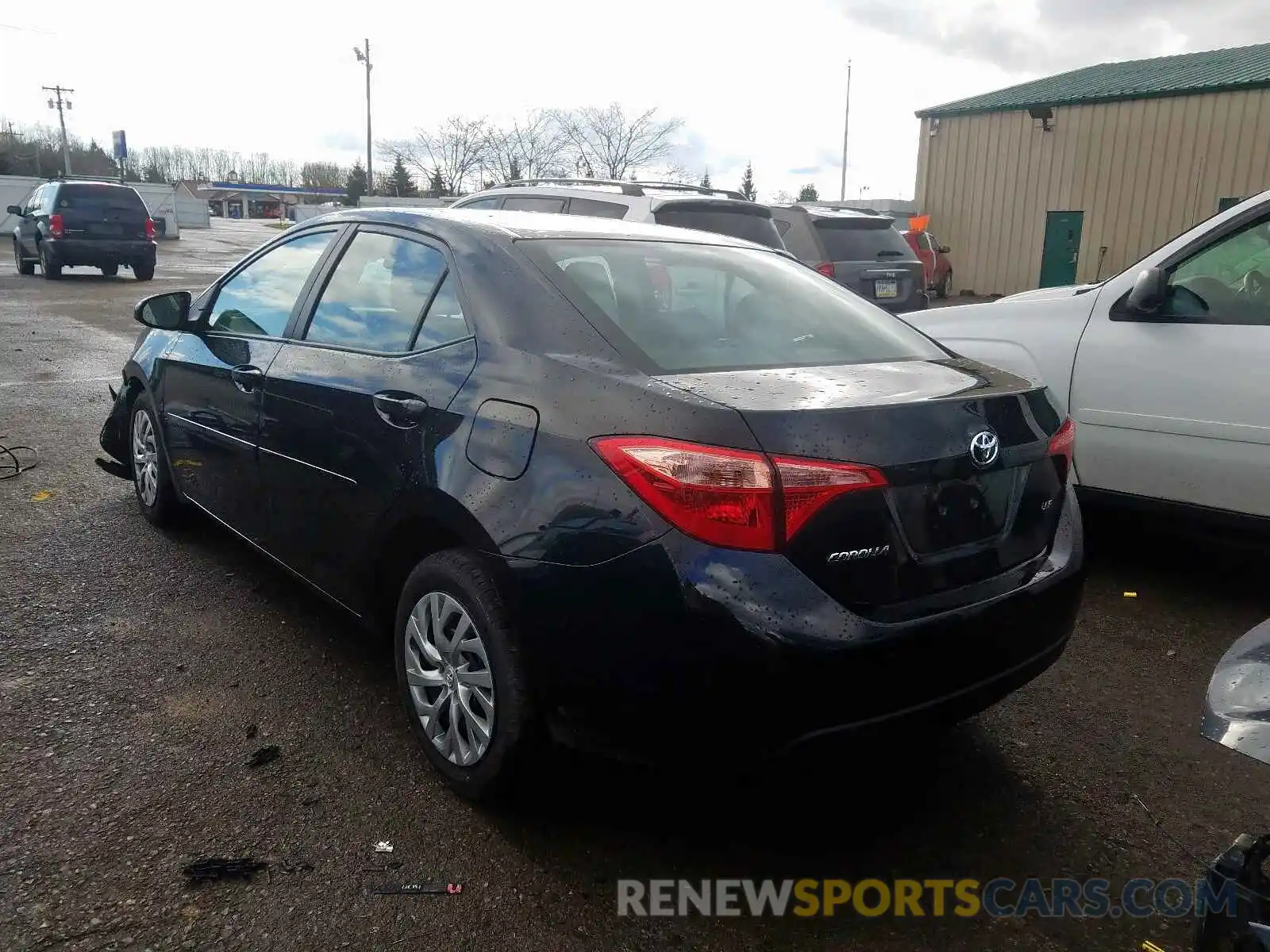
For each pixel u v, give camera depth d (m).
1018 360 4.88
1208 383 4.21
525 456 2.55
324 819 2.73
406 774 2.96
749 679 2.23
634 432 2.38
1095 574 4.89
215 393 4.05
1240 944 1.94
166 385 4.53
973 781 3.06
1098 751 3.25
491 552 2.57
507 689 2.59
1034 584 2.67
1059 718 3.47
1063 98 21.97
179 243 35.78
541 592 2.47
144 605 4.09
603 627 2.37
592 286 2.90
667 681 2.30
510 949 2.29
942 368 2.96
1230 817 2.91
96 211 19.20
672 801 2.89
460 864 2.57
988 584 2.58
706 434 2.29
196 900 2.39
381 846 2.63
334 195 87.44
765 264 3.58
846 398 2.45
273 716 3.26
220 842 2.61
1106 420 4.56
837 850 2.71
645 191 8.72
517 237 3.09
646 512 2.31
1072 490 3.01
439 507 2.75
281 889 2.45
